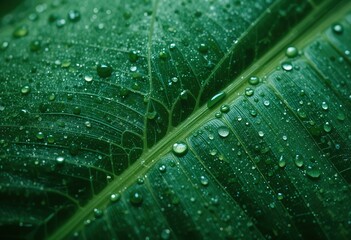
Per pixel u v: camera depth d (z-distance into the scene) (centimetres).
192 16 19
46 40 19
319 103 18
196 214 17
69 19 20
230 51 19
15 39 20
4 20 21
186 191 17
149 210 17
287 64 19
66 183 17
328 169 17
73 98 18
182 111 18
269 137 18
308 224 17
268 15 19
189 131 18
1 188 17
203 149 18
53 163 17
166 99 18
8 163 17
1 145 18
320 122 18
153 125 18
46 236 17
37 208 17
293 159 17
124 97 18
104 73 18
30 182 17
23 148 18
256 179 17
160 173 18
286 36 19
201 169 17
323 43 19
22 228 17
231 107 18
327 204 17
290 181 17
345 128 18
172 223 17
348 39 19
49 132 18
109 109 18
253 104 18
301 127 18
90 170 18
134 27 19
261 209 17
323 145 18
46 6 20
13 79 19
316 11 19
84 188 17
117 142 18
